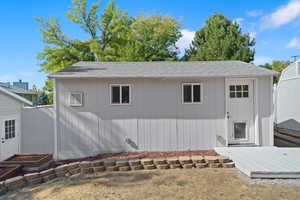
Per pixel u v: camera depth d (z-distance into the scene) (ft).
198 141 24.06
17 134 26.02
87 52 57.00
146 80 23.90
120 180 15.48
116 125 23.91
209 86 24.14
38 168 20.80
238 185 14.12
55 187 14.58
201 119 24.07
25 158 22.91
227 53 62.39
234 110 24.64
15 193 14.10
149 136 24.03
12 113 24.93
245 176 15.80
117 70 25.09
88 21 56.70
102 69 25.63
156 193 12.96
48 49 52.75
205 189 13.50
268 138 24.07
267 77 24.03
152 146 24.03
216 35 65.82
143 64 28.96
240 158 18.79
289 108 39.86
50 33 52.65
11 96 24.61
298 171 14.97
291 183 14.39
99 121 23.81
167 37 75.97
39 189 14.55
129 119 23.95
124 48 59.06
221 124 24.13
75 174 17.67
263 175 14.99
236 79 24.41
